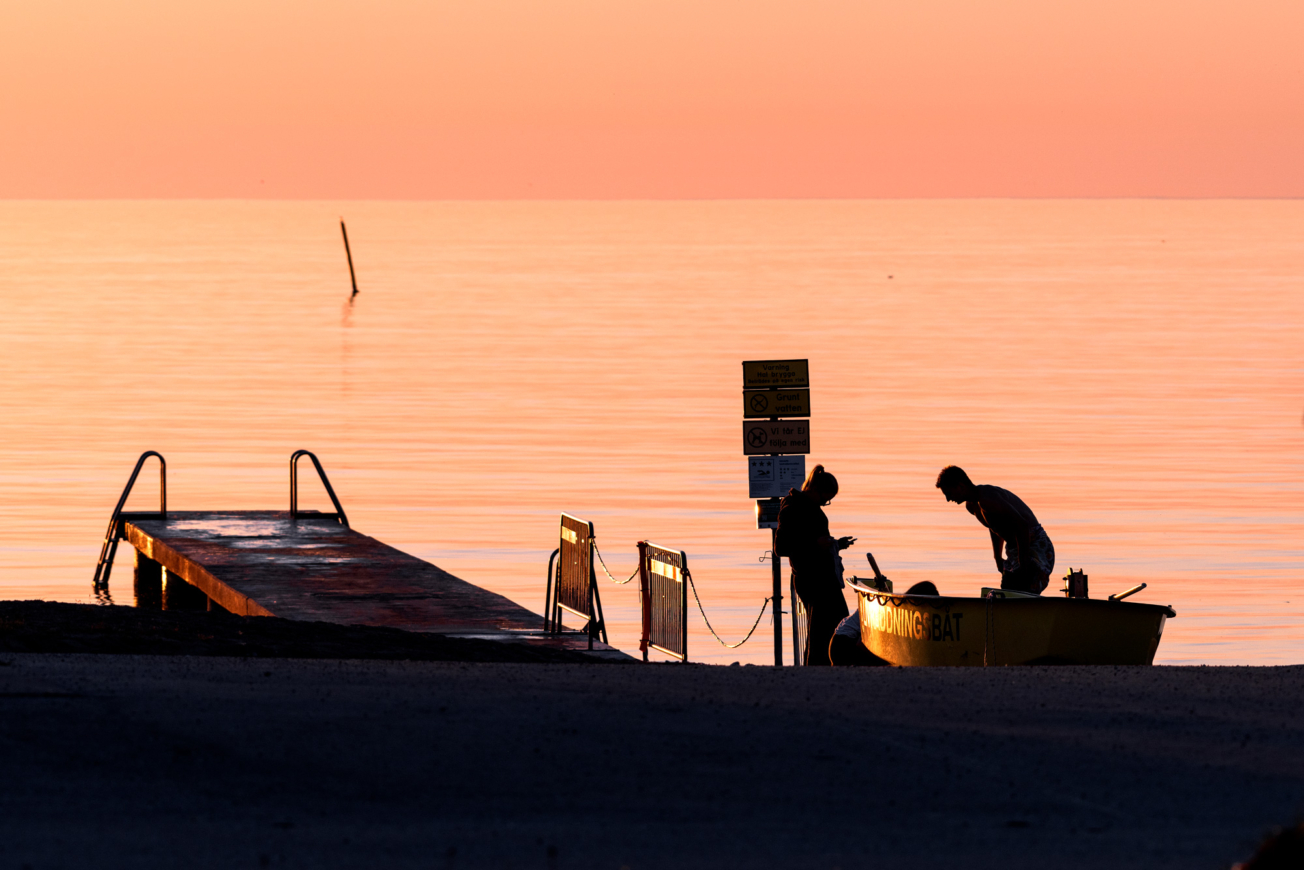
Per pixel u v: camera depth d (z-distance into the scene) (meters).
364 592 47.66
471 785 18.22
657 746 19.91
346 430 117.81
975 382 147.75
